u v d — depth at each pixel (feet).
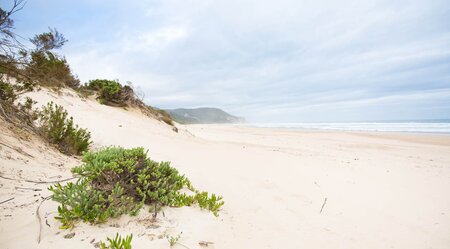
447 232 10.86
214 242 8.61
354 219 11.90
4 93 17.03
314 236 9.97
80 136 20.22
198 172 18.43
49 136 18.29
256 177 18.20
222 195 13.84
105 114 36.52
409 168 24.54
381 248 9.43
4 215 8.20
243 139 57.57
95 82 52.70
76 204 8.64
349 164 25.68
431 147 44.19
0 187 9.70
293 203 13.50
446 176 21.12
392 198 15.08
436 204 14.17
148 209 10.11
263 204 13.03
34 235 7.49
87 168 10.57
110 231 8.19
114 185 10.36
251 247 8.68
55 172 13.17
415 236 10.48
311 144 47.09
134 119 42.29
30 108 18.88
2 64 15.29
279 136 67.56
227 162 23.03
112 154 11.83
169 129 49.34
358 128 115.03
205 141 41.63
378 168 24.16
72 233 7.76
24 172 11.68
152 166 12.40
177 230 8.87
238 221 10.58
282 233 9.99
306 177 19.10
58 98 31.53
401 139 58.70
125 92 51.96
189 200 11.27
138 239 7.94
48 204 9.38
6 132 14.90
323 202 13.93
